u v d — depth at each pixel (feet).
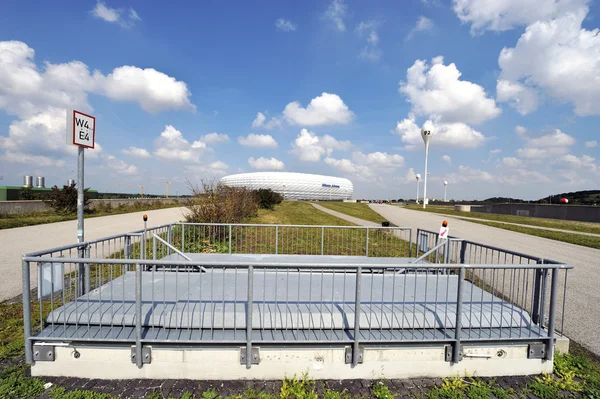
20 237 39.09
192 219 36.35
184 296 13.83
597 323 17.01
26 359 11.13
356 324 11.39
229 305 12.75
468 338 11.81
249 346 11.13
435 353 11.93
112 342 11.23
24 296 10.98
